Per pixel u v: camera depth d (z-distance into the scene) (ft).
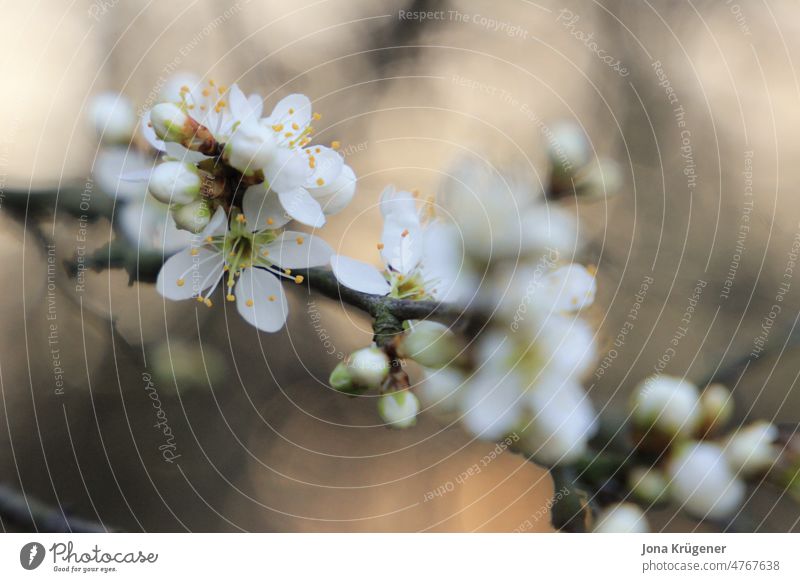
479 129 0.91
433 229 0.67
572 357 0.65
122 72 0.87
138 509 0.86
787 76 1.01
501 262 0.65
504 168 0.67
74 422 0.87
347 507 0.87
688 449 0.66
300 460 0.90
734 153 0.96
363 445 0.89
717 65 1.02
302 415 0.90
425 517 0.84
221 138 0.66
